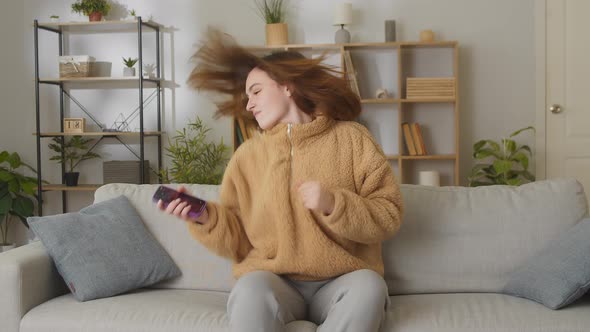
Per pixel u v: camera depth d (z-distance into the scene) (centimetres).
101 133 470
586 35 466
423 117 479
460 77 475
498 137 475
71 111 508
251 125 205
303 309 185
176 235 227
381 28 479
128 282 209
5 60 509
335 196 166
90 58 474
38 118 473
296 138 185
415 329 174
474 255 214
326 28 483
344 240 183
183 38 497
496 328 174
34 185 484
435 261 214
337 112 191
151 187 240
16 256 200
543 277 191
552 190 221
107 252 211
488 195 224
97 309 191
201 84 199
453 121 477
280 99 188
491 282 212
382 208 174
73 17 505
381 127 482
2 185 483
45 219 214
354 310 157
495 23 472
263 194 186
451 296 204
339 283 171
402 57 477
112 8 500
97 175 508
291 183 184
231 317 160
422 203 220
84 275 203
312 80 186
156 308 191
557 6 468
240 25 490
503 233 216
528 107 473
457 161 452
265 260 186
